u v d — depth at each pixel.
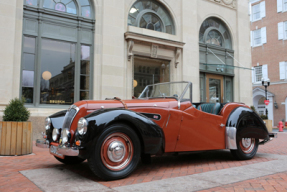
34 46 7.64
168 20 10.66
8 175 3.26
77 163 4.09
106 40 8.63
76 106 3.32
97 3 8.68
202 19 11.61
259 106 27.03
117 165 3.03
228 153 5.30
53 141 3.55
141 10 9.91
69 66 8.19
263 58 26.28
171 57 10.15
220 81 12.17
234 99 12.46
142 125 3.11
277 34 25.14
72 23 8.30
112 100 3.69
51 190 2.56
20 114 4.93
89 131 2.79
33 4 7.72
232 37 12.73
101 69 8.50
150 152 3.17
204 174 3.23
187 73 10.48
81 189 2.59
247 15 13.24
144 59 9.65
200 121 3.97
